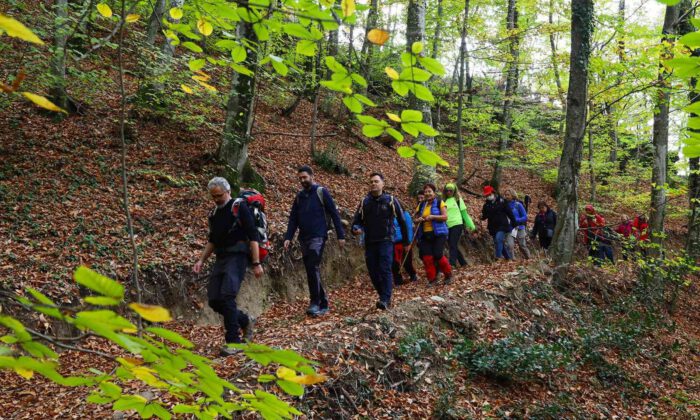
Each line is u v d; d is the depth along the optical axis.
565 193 8.80
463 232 12.30
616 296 9.12
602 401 5.81
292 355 0.88
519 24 17.05
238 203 4.73
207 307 6.63
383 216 6.25
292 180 10.82
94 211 7.16
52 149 8.21
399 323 5.61
